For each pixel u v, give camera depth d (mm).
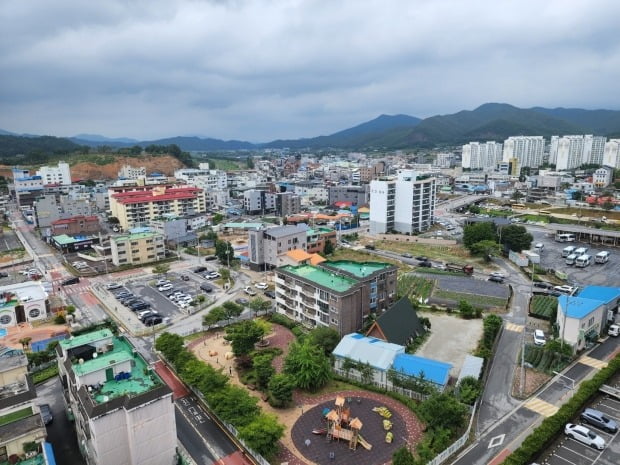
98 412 54031
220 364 90812
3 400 56719
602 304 95188
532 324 105438
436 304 119688
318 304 101625
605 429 65375
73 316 116062
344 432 65125
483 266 155500
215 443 67000
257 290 135375
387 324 93062
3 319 112812
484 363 85250
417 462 57625
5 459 50844
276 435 61656
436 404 66062
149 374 62438
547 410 71625
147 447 57688
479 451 62344
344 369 84250
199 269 158125
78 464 63656
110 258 174750
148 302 128375
